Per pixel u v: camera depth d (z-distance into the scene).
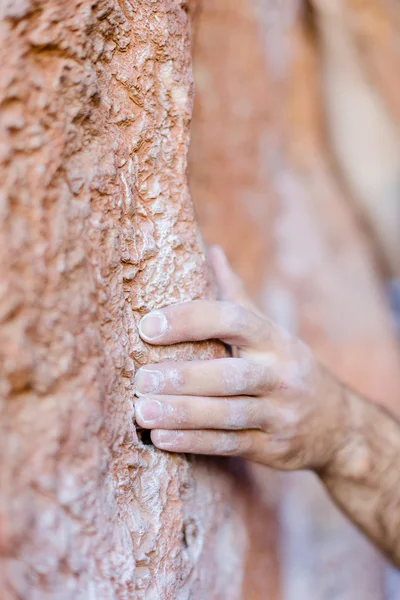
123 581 0.54
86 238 0.54
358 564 0.96
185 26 0.61
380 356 1.15
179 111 0.60
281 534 0.84
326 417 0.65
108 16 0.55
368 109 1.22
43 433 0.50
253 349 0.62
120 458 0.55
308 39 1.20
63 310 0.52
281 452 0.63
